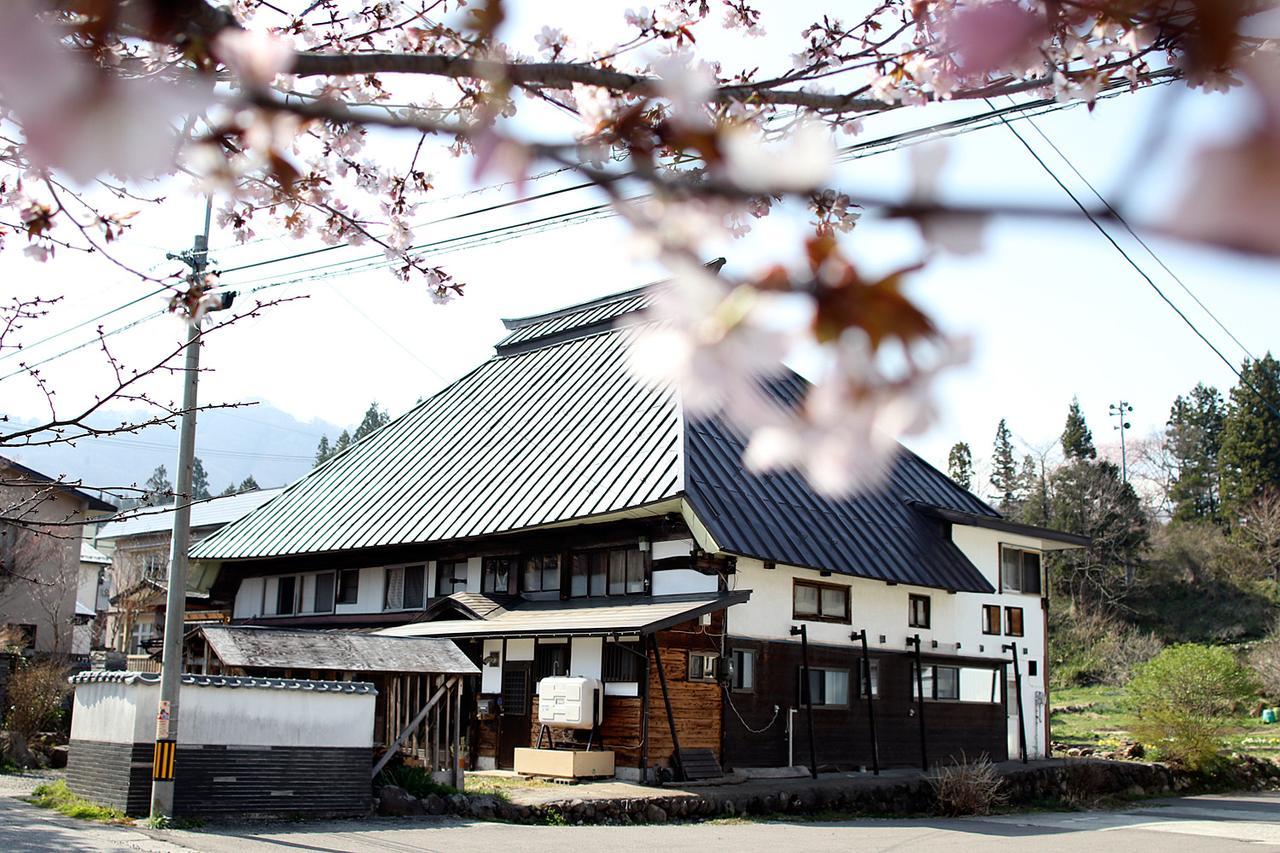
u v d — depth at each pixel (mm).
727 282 904
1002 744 23219
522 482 21438
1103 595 48625
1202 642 45406
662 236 1015
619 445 20750
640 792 15211
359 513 23938
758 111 2809
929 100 2723
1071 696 40750
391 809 13422
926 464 26469
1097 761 22859
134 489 5371
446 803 13805
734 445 21016
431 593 22125
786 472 21438
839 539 20453
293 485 27484
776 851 11766
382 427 27969
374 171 4219
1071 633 45844
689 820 14805
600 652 17922
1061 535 25219
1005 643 24359
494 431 24422
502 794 14570
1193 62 883
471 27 1761
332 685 13172
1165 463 70562
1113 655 43375
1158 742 24359
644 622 16297
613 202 1067
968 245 845
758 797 15695
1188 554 50125
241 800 12383
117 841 10586
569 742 17766
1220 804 20406
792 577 19641
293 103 1390
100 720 13430
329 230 4348
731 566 18062
